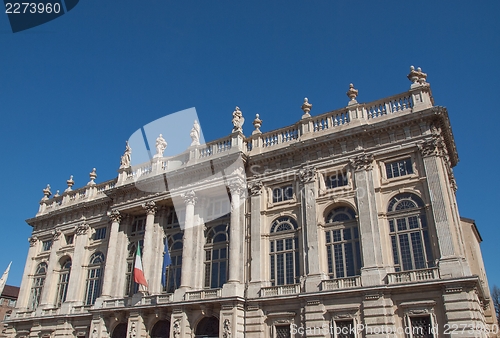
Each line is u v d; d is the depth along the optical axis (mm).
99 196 43469
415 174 27344
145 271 34344
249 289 29469
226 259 32438
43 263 44781
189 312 30375
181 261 34750
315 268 27812
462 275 23328
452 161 32469
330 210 29641
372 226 27062
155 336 31859
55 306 41062
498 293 62281
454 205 27422
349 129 29625
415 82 29531
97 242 40938
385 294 24719
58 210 44719
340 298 25969
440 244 24734
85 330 36562
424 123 27875
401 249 26391
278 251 30344
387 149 28562
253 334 28031
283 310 27812
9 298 67938
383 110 30172
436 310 23359
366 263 26344
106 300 34938
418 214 26562
